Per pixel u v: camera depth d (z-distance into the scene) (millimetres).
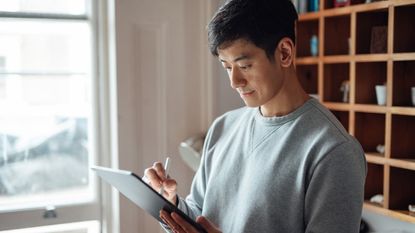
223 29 975
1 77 1990
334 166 957
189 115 2127
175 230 1010
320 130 1013
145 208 1134
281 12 994
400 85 1612
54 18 2021
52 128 2088
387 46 1637
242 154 1154
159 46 2049
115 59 1979
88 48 2096
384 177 1647
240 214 1085
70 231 2109
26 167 2059
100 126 2119
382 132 1824
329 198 948
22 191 2061
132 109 2025
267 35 969
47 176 2096
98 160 2125
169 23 2057
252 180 1086
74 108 2111
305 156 1003
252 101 1041
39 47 2035
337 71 1926
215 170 1208
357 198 955
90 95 2115
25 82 2027
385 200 1641
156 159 2086
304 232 1011
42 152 2080
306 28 2059
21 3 1981
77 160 2135
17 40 1996
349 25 1915
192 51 2107
